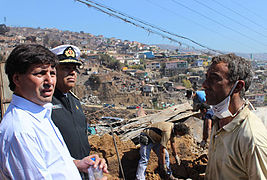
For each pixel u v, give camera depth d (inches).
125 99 1316.4
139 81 2265.0
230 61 69.8
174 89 1600.6
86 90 1520.7
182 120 241.4
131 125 225.9
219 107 73.4
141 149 149.3
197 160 158.6
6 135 51.3
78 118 97.2
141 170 144.1
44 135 53.8
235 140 69.5
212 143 81.0
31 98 55.5
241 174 70.5
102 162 73.4
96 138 171.8
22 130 51.1
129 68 4335.6
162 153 145.3
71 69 92.6
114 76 2274.9
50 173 52.8
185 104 271.1
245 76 70.1
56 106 88.0
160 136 147.4
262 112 108.2
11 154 50.4
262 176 64.0
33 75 54.0
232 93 71.2
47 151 53.1
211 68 72.7
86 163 71.7
